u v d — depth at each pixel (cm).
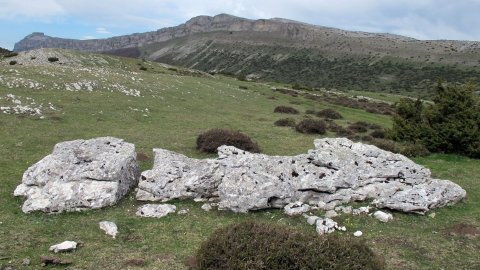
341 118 5122
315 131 3712
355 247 1143
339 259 1076
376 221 1642
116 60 9631
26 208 1606
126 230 1480
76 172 1770
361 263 1084
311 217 1612
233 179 1761
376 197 1845
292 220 1625
